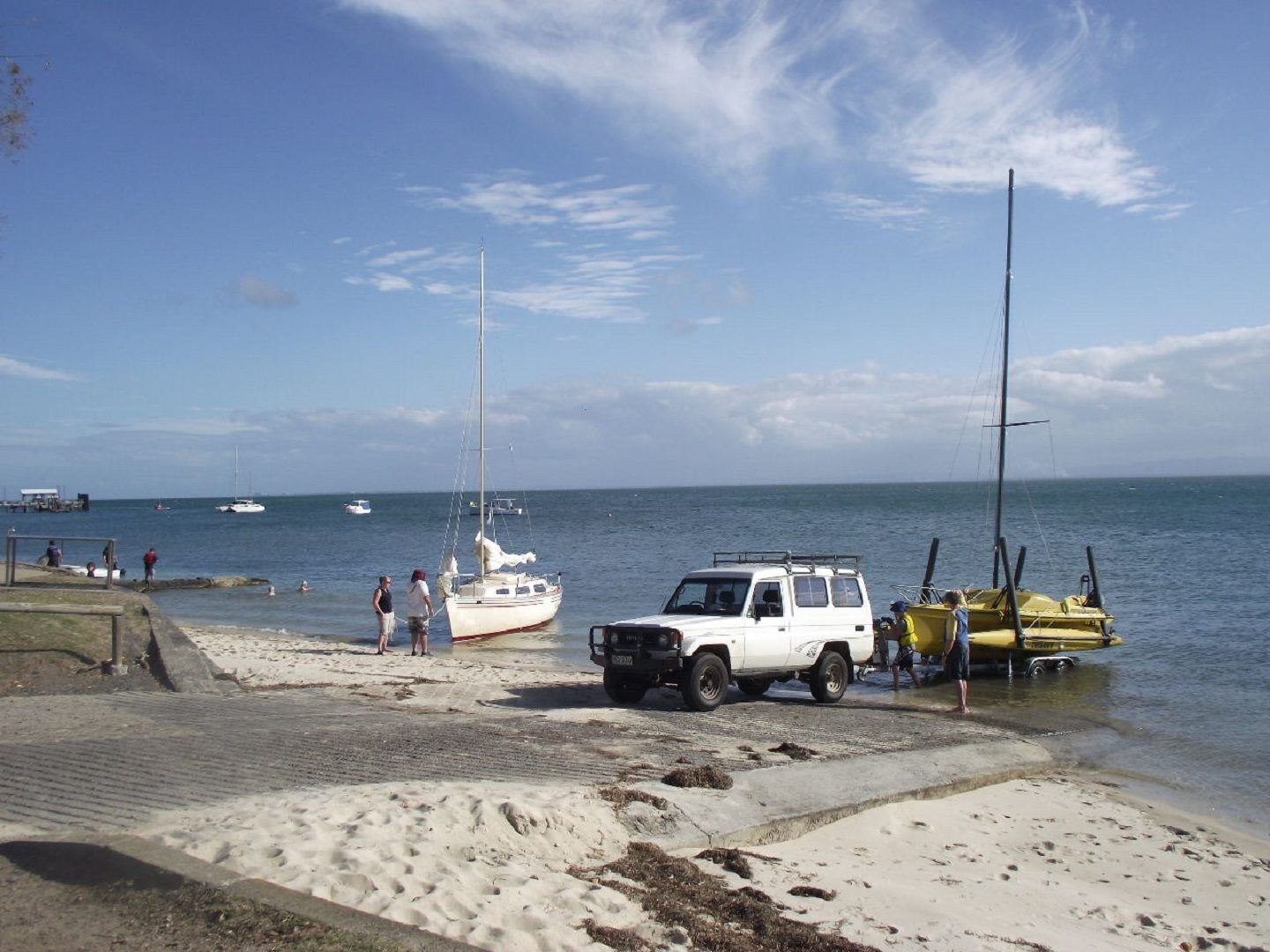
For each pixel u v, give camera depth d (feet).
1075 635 70.74
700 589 51.19
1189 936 24.09
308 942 15.46
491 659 73.92
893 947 20.74
